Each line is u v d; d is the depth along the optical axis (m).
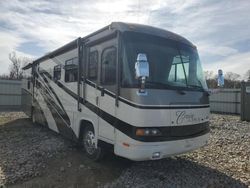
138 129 4.78
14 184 5.22
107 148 5.57
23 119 13.66
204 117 5.80
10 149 7.44
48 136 9.12
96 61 6.04
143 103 4.79
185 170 5.93
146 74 4.58
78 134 6.88
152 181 5.23
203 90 5.84
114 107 5.32
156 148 4.86
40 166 6.06
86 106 6.42
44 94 9.87
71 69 7.32
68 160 6.45
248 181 5.45
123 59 5.11
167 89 5.11
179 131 5.18
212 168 6.17
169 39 5.65
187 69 5.72
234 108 22.45
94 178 5.46
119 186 5.03
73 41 7.17
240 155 7.40
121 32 5.19
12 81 22.09
